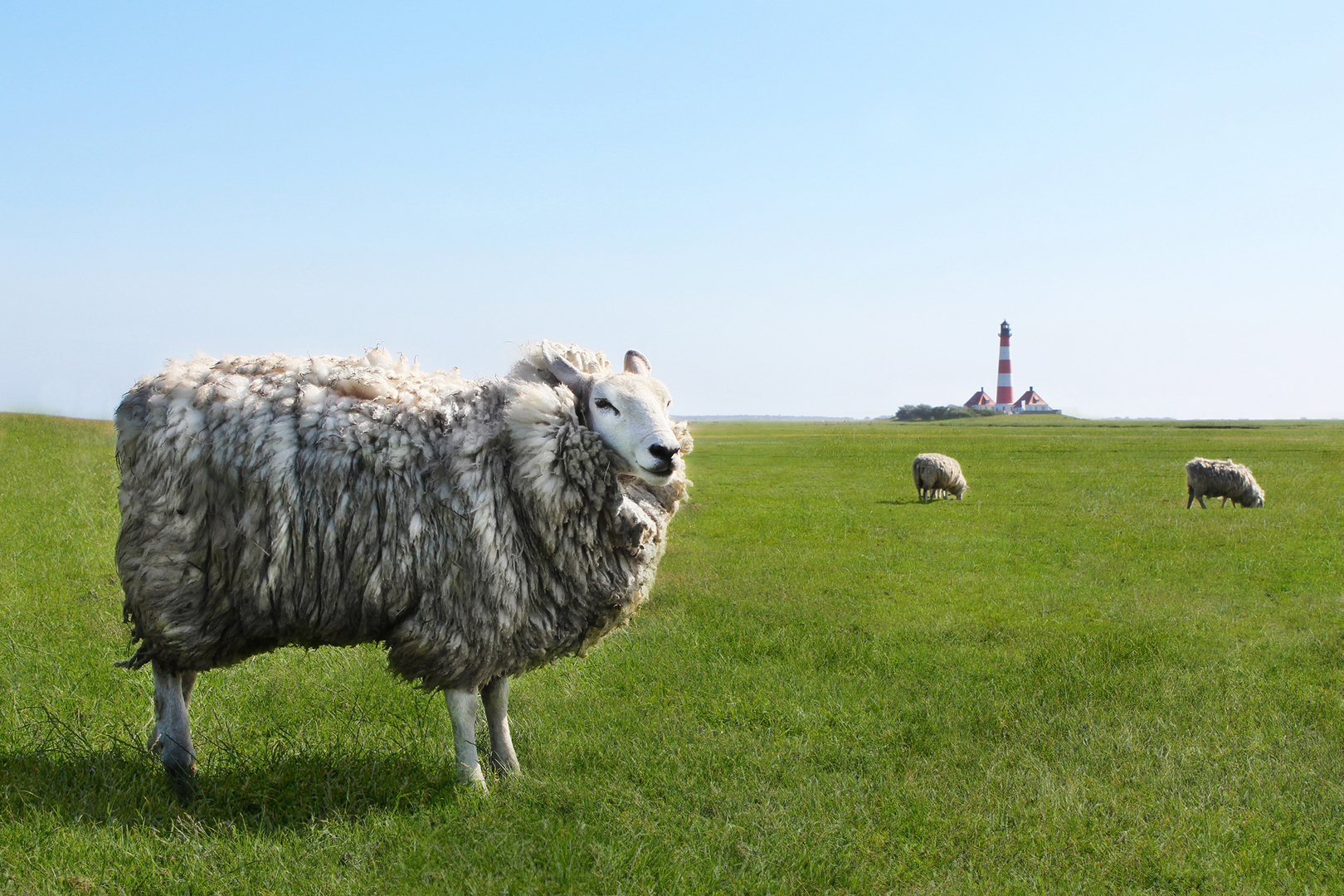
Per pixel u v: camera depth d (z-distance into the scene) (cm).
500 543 423
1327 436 6141
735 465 3409
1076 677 656
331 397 428
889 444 5294
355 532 411
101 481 1516
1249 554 1288
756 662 708
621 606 466
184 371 427
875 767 488
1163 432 7462
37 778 410
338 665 632
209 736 485
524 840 377
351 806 412
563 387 448
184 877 346
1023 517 1730
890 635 796
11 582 814
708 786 454
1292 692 631
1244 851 398
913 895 359
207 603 416
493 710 467
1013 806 436
